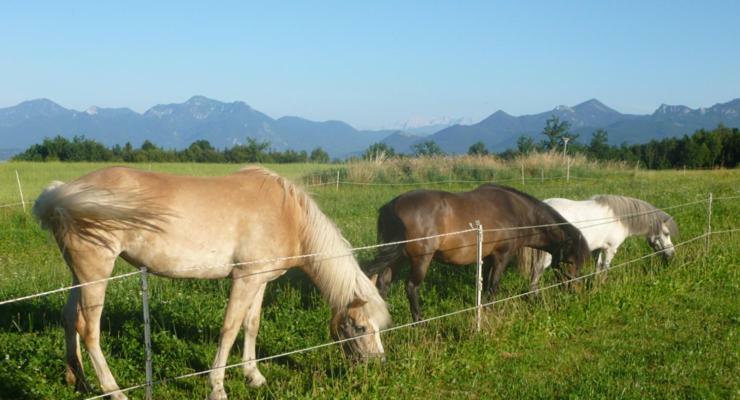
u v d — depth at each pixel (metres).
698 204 14.32
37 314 6.45
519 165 26.16
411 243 6.61
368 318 5.38
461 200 7.01
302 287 7.80
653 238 9.41
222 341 4.88
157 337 5.86
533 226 7.43
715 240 10.45
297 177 22.36
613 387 5.09
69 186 4.43
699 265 8.89
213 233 4.71
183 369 5.36
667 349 6.06
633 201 9.22
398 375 5.11
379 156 25.12
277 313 6.71
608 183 22.56
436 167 24.89
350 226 12.09
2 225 13.21
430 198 6.77
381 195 18.94
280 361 5.75
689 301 7.65
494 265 7.42
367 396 4.82
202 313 6.57
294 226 5.14
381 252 6.45
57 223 4.43
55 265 9.27
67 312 4.82
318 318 6.65
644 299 7.61
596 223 8.81
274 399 4.79
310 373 5.36
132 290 7.24
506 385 5.24
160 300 6.89
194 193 4.71
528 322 6.50
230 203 4.79
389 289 7.62
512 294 8.01
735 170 34.75
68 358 4.86
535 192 19.09
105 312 6.53
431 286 8.17
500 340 6.10
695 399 4.93
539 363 5.75
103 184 4.55
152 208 4.46
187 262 4.69
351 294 5.34
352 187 21.69
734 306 7.43
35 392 4.69
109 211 4.29
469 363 5.60
